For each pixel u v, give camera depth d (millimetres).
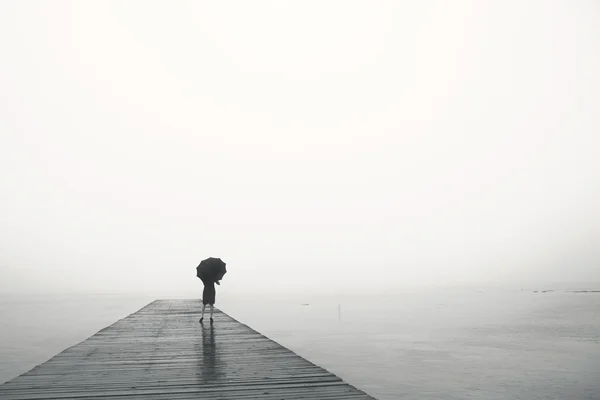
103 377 6309
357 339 17938
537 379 10992
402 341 17484
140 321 13891
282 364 7168
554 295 56438
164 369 6828
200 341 9703
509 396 9477
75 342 16922
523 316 28250
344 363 13008
